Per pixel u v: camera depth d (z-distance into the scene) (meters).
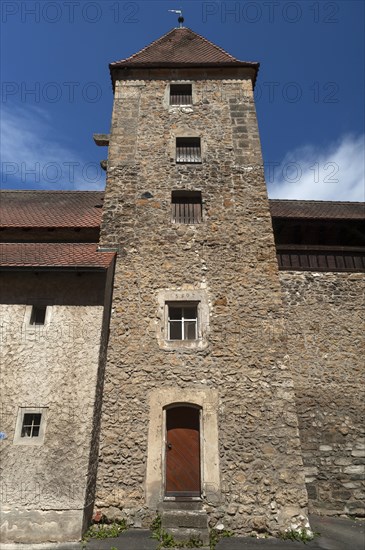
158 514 7.31
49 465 7.01
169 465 7.90
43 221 10.59
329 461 8.62
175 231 9.93
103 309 8.23
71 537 6.61
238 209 10.24
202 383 8.25
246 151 11.16
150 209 10.25
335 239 11.27
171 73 12.72
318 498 8.37
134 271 9.41
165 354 8.52
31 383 7.54
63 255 8.96
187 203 10.55
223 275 9.38
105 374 8.30
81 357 7.78
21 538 6.57
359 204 12.76
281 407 8.06
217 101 12.09
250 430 7.89
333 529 7.44
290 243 11.23
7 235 10.30
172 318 9.09
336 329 9.77
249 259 9.57
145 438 7.84
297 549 6.46
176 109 11.95
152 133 11.47
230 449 7.75
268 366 8.41
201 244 9.76
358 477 8.52
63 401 7.44
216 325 8.80
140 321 8.85
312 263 10.52
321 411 9.00
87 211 11.46
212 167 10.91
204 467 7.62
